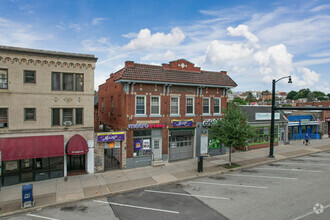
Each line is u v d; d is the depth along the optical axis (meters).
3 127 13.94
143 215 10.32
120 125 18.66
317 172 17.03
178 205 11.36
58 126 15.09
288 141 28.39
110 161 17.77
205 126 21.19
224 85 21.53
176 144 20.28
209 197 12.34
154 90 18.42
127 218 10.05
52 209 11.04
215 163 19.30
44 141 14.19
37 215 10.43
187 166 18.36
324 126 33.12
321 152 24.62
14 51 13.84
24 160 14.21
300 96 150.38
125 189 13.40
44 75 14.73
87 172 16.11
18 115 14.13
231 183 14.68
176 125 19.34
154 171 16.95
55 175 15.08
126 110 17.33
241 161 20.05
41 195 12.41
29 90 14.35
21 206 10.95
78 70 15.64
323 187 13.70
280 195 12.46
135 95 17.62
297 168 18.27
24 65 14.22
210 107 21.56
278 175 16.33
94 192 12.88
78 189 13.30
